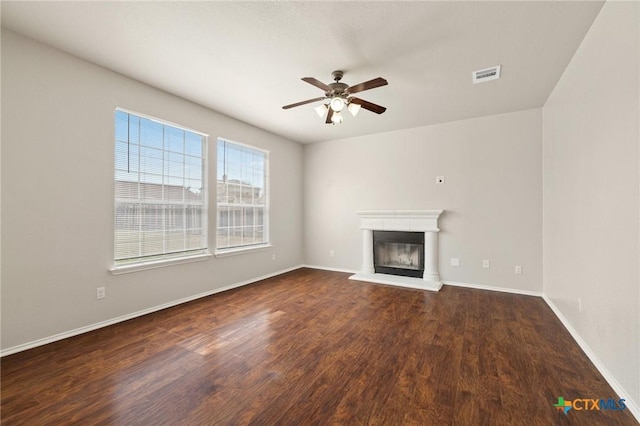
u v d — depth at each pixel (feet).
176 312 10.85
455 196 14.79
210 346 8.13
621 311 5.87
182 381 6.45
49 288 8.25
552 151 11.14
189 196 12.41
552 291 11.31
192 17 7.01
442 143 15.12
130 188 10.29
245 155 15.39
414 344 8.25
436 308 11.30
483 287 14.12
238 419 5.27
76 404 5.65
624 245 5.75
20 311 7.73
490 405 5.65
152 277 10.91
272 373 6.79
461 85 10.64
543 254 12.82
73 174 8.74
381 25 7.29
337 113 9.91
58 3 6.50
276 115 13.98
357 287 14.46
